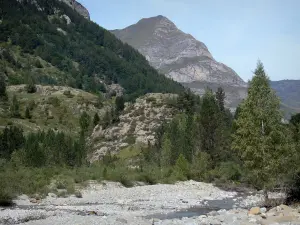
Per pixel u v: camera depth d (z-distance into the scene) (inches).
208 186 2491.4
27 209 1407.5
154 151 3676.2
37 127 6446.9
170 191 2166.6
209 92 3376.0
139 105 5270.7
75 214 1304.1
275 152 1443.2
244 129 1487.5
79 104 7790.4
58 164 3041.3
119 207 1557.6
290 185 1590.8
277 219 1115.3
